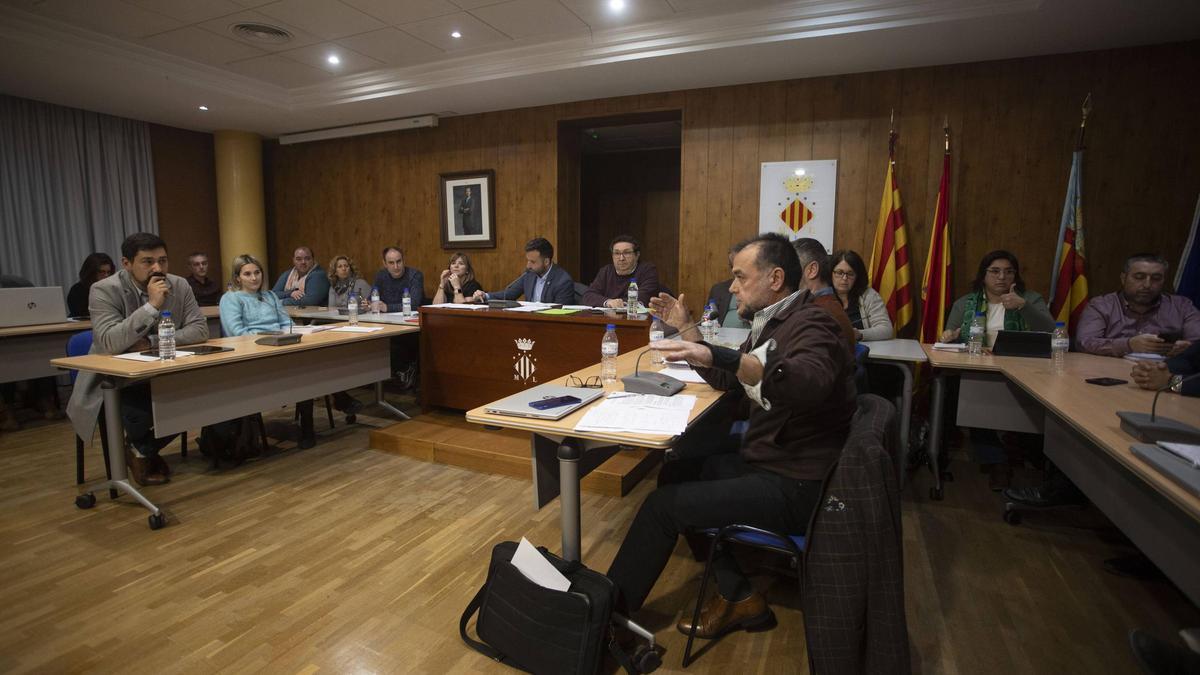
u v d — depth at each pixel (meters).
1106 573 2.29
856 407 1.70
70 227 5.73
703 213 5.01
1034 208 4.13
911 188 4.41
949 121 4.28
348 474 3.29
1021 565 2.36
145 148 6.25
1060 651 1.83
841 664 1.42
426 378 4.12
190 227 6.73
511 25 4.14
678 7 3.84
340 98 5.45
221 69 5.06
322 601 2.08
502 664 1.77
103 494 3.00
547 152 5.59
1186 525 1.58
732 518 1.64
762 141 4.78
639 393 2.00
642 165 8.30
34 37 4.03
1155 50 3.81
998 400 2.96
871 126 4.48
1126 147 3.90
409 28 4.19
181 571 2.28
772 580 2.26
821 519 1.44
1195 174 3.79
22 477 3.22
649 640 1.75
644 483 3.17
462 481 3.19
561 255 5.70
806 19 3.75
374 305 5.01
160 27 4.18
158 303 2.81
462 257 5.25
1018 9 3.34
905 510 2.88
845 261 3.56
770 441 1.69
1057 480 2.73
